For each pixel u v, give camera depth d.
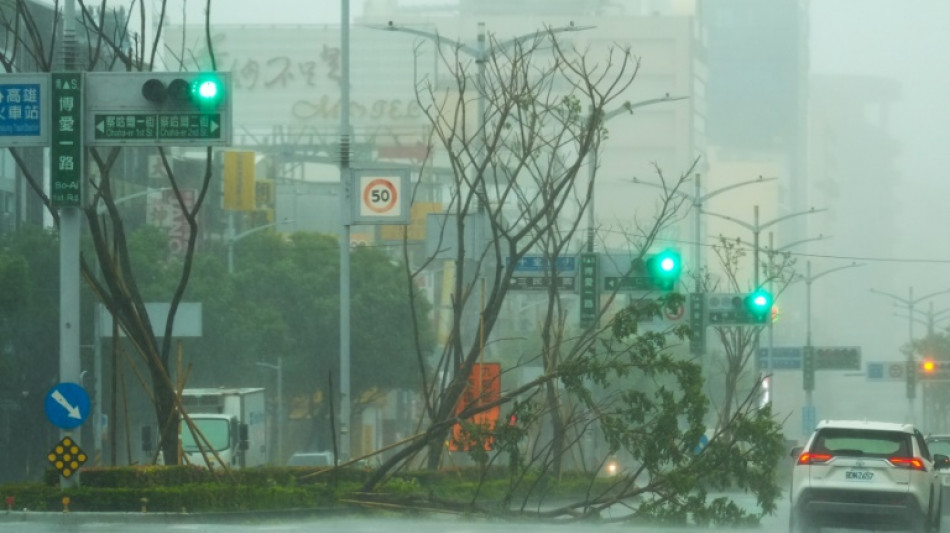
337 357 151.75
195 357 136.50
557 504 71.19
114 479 54.12
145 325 61.31
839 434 51.62
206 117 52.56
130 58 64.31
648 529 52.69
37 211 135.50
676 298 60.78
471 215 83.94
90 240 118.38
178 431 61.78
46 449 120.00
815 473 50.91
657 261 84.19
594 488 75.88
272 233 156.75
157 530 43.88
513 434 58.28
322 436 153.88
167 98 52.59
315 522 52.12
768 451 59.12
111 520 50.34
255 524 49.78
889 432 51.22
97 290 61.34
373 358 152.00
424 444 59.69
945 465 54.78
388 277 154.50
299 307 151.12
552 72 78.38
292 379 151.38
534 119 74.31
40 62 63.06
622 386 135.12
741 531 54.69
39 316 118.56
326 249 155.25
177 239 156.62
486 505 59.03
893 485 50.19
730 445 59.09
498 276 70.62
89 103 52.97
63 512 50.62
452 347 76.62
